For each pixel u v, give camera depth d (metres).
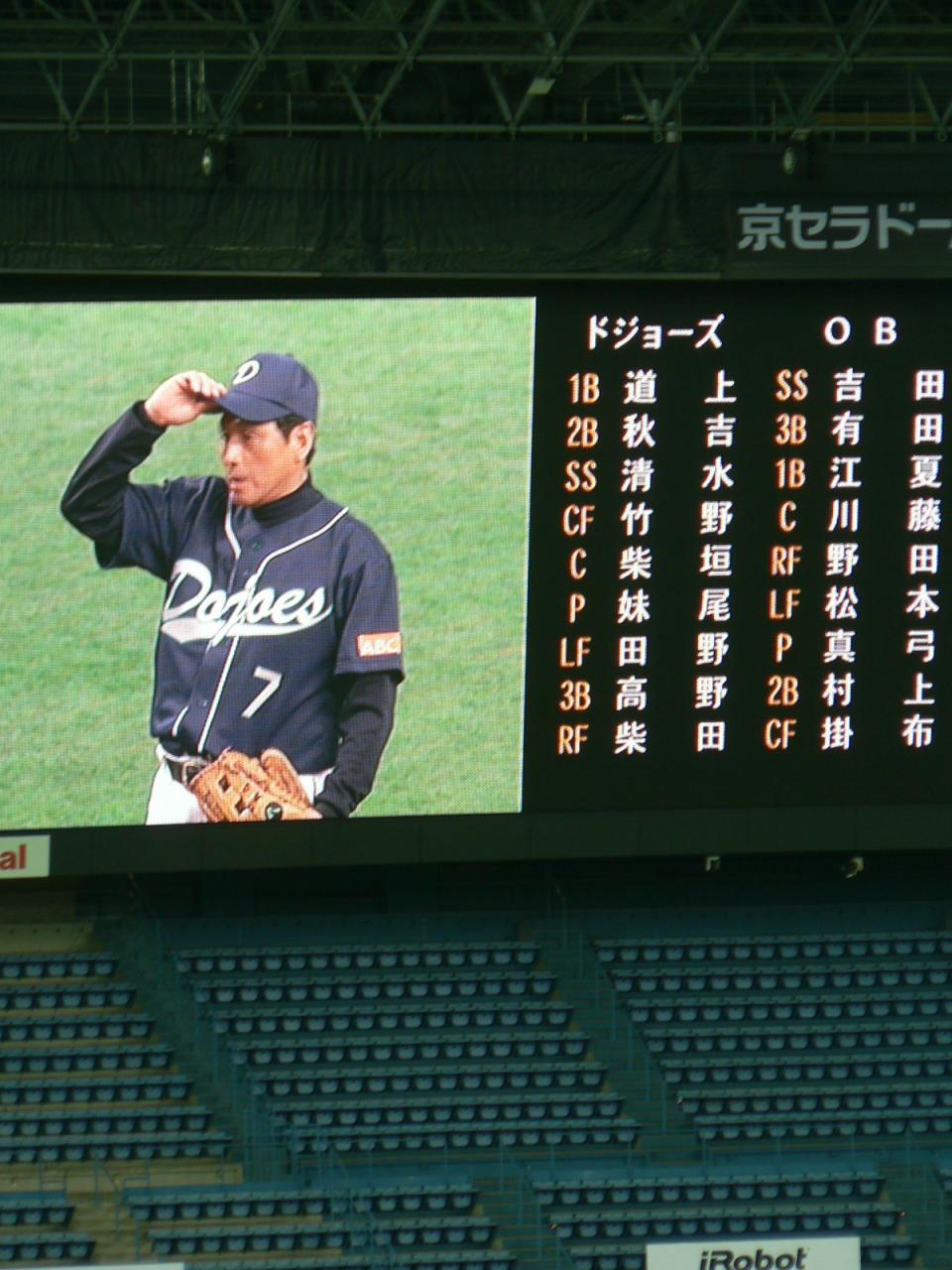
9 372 61.78
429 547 63.38
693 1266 58.69
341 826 63.88
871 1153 66.88
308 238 61.59
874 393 63.25
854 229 62.56
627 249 62.16
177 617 63.06
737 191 62.34
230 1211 62.50
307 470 62.97
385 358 62.84
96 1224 62.09
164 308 62.19
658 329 62.97
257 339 62.53
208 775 63.44
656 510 63.31
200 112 66.06
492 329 62.88
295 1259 61.06
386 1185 63.81
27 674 62.69
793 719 64.12
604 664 63.81
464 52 60.81
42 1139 64.31
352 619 63.38
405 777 63.88
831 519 63.44
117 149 60.97
